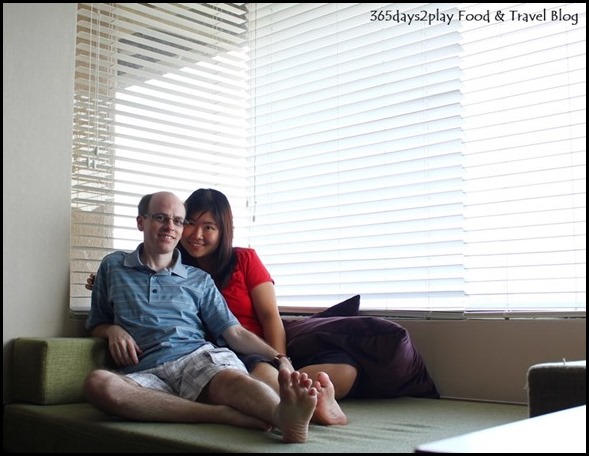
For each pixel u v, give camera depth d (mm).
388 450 1641
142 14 3326
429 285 2820
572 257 2467
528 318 2502
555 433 1280
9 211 2555
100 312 2531
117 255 2572
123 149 3033
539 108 2598
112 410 1986
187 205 2838
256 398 1922
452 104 2812
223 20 3607
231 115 3465
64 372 2344
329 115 3236
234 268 2822
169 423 1979
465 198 2746
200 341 2418
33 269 2596
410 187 2920
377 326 2535
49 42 2723
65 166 2725
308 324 2707
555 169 2525
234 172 3477
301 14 3412
